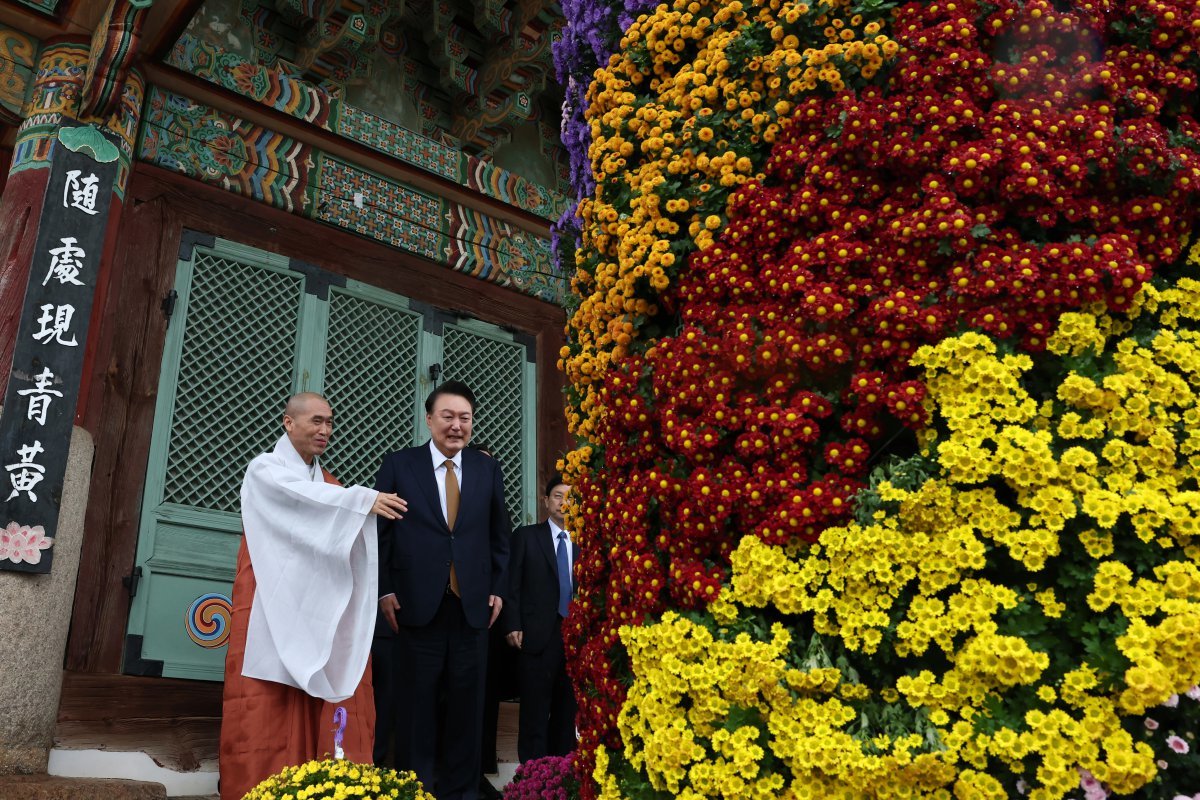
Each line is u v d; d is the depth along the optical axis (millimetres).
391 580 4102
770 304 2096
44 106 4578
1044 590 1778
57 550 3877
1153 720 1653
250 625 3635
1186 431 1849
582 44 3316
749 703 1819
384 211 6277
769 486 1960
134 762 4277
